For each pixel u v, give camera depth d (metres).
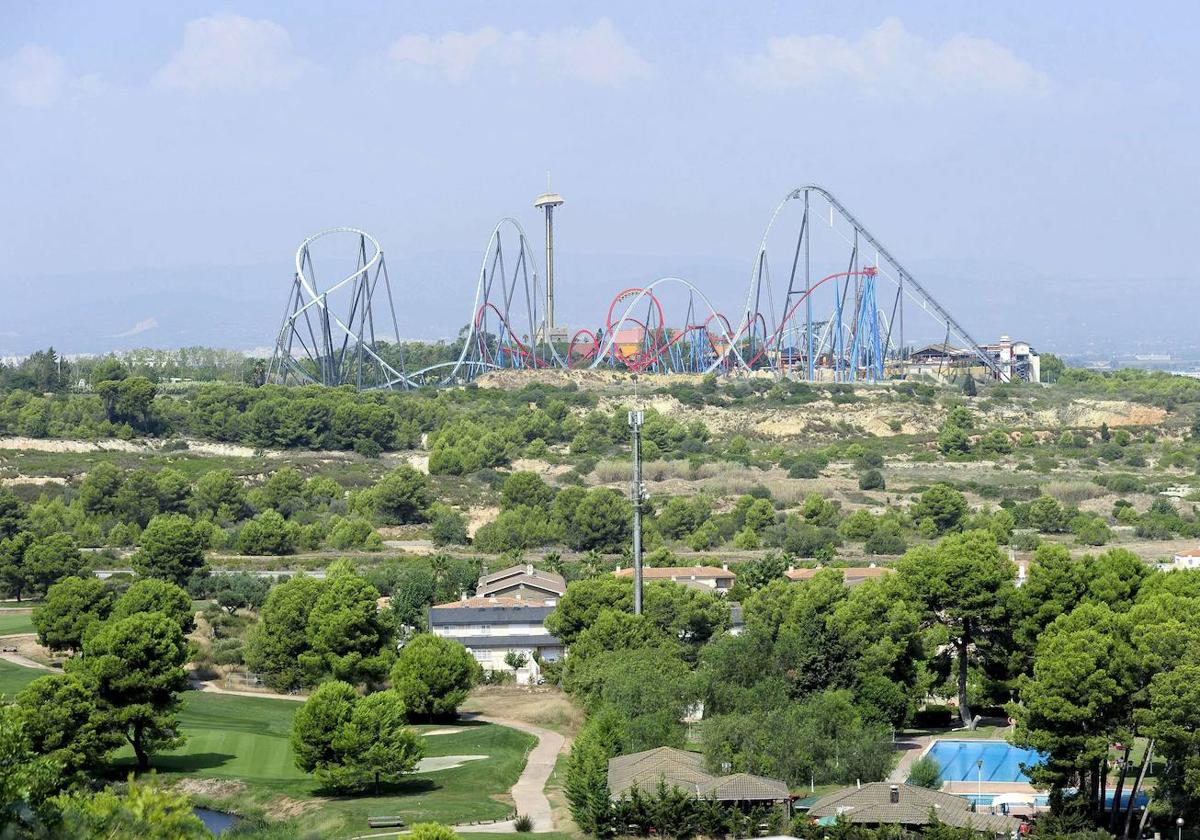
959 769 196.75
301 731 195.25
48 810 104.81
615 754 191.12
